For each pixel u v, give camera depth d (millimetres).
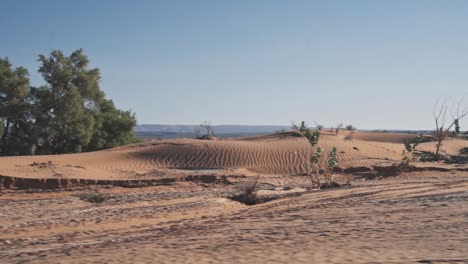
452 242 8703
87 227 13891
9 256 9305
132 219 15305
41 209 17797
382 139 70375
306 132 28547
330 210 14336
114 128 63000
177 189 25438
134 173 32562
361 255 7883
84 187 25531
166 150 39969
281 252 8336
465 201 14594
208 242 9664
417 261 7359
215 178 29828
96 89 59000
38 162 33062
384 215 12695
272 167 35875
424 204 14430
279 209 15641
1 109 53438
